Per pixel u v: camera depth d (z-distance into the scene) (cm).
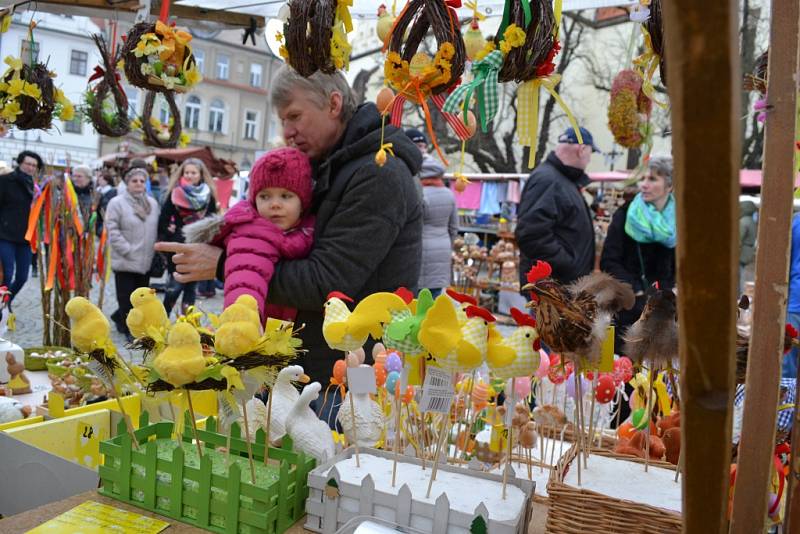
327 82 194
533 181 308
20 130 271
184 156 908
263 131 2753
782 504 121
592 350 105
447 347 107
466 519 104
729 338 50
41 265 318
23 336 469
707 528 58
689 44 43
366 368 127
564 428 165
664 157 294
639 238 294
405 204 191
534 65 130
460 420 167
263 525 112
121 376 124
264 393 175
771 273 70
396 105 142
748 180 648
